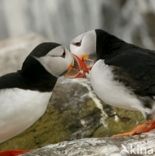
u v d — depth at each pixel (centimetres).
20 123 1004
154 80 1028
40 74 1004
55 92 1222
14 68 1497
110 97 1065
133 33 2394
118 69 1040
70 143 975
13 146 1182
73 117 1200
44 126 1192
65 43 2397
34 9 2402
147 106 1039
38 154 949
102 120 1199
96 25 2411
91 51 1078
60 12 2406
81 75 1069
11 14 2384
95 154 930
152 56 1055
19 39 1684
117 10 2422
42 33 2400
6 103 982
